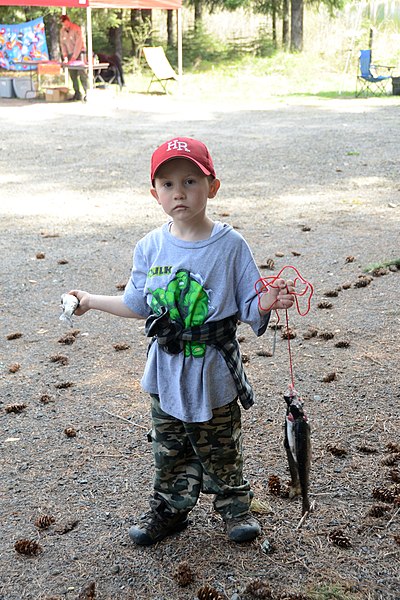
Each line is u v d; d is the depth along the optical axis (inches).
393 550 124.0
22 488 146.3
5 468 153.8
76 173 507.8
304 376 194.4
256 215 378.0
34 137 668.7
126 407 180.7
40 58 1086.4
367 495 139.8
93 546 127.8
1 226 371.6
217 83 1095.0
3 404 183.6
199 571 120.2
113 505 139.9
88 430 169.3
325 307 245.6
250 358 207.5
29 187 466.9
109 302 122.6
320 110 818.8
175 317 114.0
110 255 315.3
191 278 113.7
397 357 205.3
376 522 131.3
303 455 115.2
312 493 140.4
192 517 134.6
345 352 209.9
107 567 122.4
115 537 130.0
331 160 526.3
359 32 1246.3
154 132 681.6
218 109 851.4
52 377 199.5
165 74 1005.2
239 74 1155.3
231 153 561.9
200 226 116.3
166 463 123.1
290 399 117.5
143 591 116.7
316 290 263.3
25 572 122.0
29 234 354.0
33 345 222.7
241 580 117.6
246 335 225.6
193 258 114.3
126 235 348.5
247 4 1327.5
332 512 134.4
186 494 124.3
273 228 350.9
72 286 275.7
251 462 152.3
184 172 111.0
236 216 375.9
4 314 249.0
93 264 302.7
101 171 512.7
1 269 298.2
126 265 300.4
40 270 296.0
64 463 155.4
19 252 323.0
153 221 375.2
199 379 114.8
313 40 1320.1
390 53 1187.3
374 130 658.8
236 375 117.0
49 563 124.0
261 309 113.2
